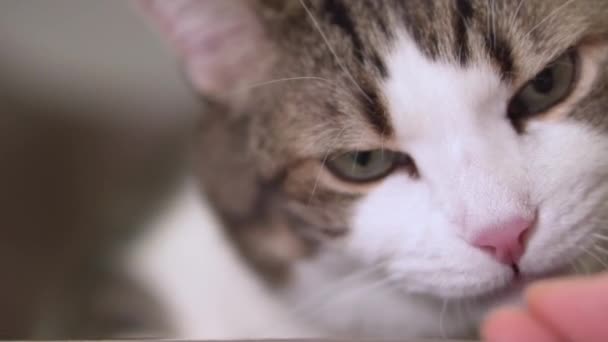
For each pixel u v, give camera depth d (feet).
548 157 0.98
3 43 1.40
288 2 1.05
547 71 0.99
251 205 1.16
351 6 1.02
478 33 0.98
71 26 1.42
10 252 1.35
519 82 0.99
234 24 1.09
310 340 1.00
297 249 1.15
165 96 1.45
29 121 1.42
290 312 1.21
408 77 0.99
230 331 1.22
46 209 1.39
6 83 1.41
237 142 1.14
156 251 1.28
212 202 1.23
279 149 1.08
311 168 1.06
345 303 1.16
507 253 0.98
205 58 1.13
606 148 1.00
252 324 1.22
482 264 0.99
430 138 1.00
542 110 1.00
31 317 1.30
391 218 1.03
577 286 0.86
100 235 1.35
